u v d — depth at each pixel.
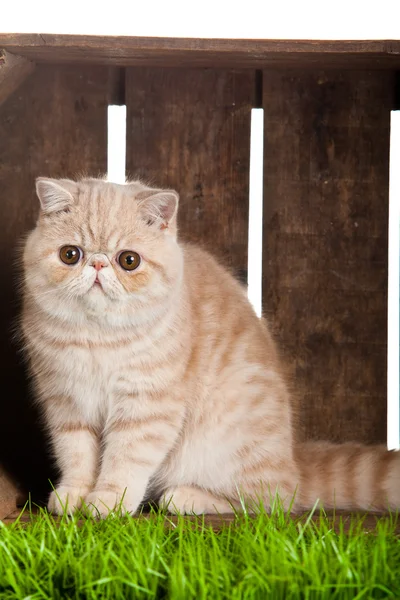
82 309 3.11
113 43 3.47
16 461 3.99
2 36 3.43
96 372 3.22
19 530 2.69
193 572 2.22
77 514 2.92
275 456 3.46
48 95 4.09
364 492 3.45
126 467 3.21
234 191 4.12
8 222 4.06
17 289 4.02
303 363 4.16
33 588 2.26
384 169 4.13
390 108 4.11
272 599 2.16
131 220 3.13
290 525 2.70
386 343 4.17
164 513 3.18
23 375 4.01
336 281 4.16
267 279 4.15
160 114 4.11
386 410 4.16
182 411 3.30
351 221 4.14
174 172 4.12
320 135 4.12
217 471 3.44
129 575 2.20
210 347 3.43
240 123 4.11
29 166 4.08
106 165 4.11
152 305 3.14
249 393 3.46
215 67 4.02
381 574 2.28
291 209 4.14
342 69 4.00
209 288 3.57
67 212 3.15
